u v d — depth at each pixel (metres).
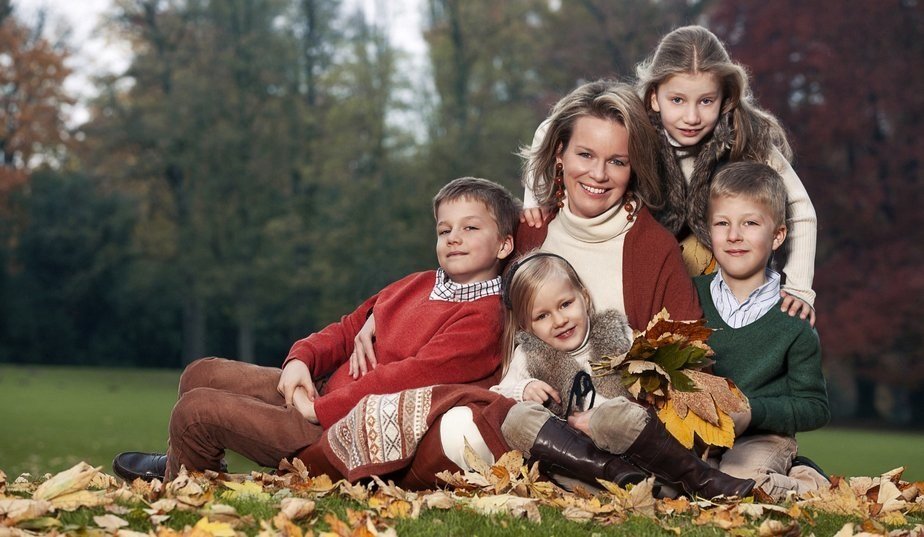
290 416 3.47
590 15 29.47
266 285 30.03
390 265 26.50
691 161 4.13
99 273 35.69
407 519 2.73
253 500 2.92
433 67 26.47
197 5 30.95
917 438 20.56
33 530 2.55
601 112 3.68
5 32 32.75
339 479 3.41
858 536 2.70
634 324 3.67
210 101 30.12
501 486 3.03
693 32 4.08
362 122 27.20
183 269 31.73
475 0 26.62
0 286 34.97
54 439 11.98
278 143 30.25
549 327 3.47
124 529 2.57
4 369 30.31
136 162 32.75
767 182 3.82
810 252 4.07
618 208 3.76
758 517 2.94
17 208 35.12
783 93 27.02
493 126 25.19
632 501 2.94
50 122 33.88
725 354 3.82
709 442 3.22
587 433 3.28
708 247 4.03
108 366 36.41
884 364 26.28
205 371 3.73
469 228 3.67
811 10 26.75
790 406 3.67
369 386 3.47
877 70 26.31
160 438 12.62
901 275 25.56
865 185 26.52
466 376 3.51
